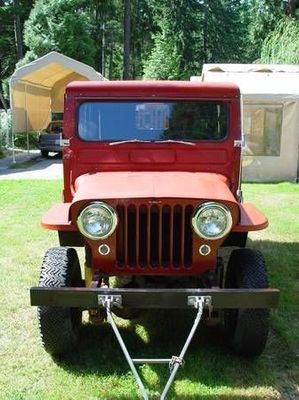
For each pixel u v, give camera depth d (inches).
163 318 193.8
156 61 1589.6
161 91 181.3
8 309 201.6
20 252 275.9
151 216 147.4
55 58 698.2
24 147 928.9
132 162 182.9
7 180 522.6
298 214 367.6
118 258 149.8
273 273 245.8
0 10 1386.6
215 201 144.0
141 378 152.3
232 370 157.1
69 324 155.1
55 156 793.6
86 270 162.6
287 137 520.1
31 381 151.7
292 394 145.6
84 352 167.6
